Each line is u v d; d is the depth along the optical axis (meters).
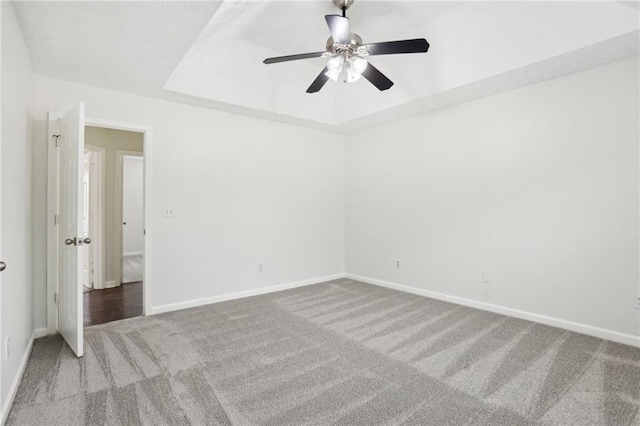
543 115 3.07
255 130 4.19
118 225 4.79
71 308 2.56
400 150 4.32
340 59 2.51
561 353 2.49
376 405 1.86
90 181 4.69
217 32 2.51
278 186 4.41
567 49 2.50
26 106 2.42
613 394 1.96
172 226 3.56
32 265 2.76
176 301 3.59
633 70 2.60
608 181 2.72
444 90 3.28
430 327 3.03
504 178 3.34
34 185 2.84
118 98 3.25
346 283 4.78
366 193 4.80
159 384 2.08
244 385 2.07
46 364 2.33
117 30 2.17
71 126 2.57
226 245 3.95
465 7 3.00
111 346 2.64
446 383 2.09
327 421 1.73
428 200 4.02
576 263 2.90
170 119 3.54
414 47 2.39
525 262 3.21
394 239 4.44
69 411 1.80
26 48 2.37
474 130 3.56
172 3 1.87
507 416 1.76
